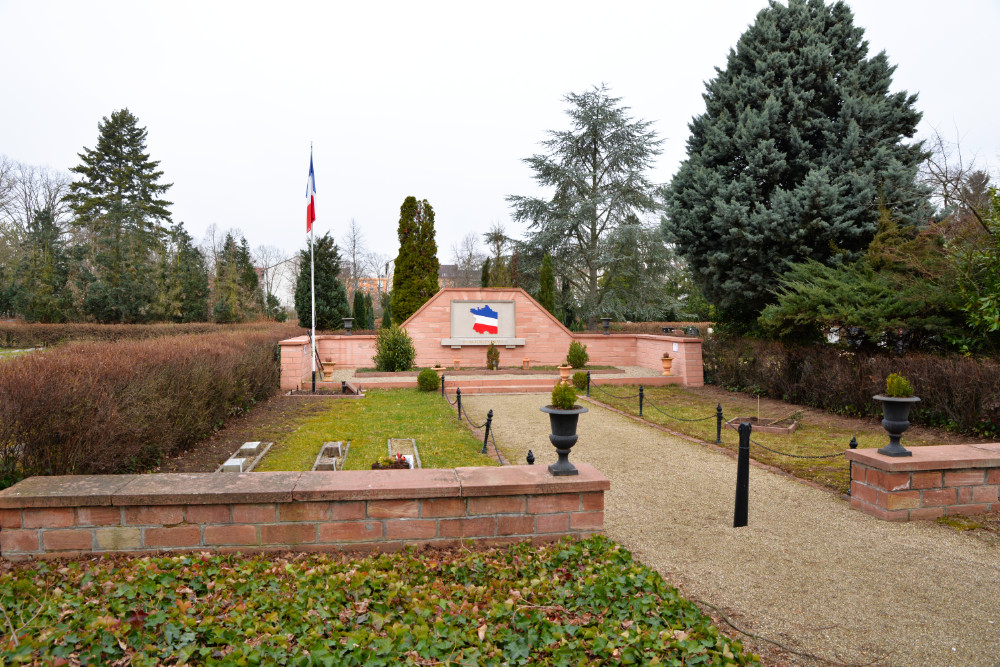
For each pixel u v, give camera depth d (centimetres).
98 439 636
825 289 1369
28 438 577
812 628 397
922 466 611
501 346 2189
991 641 381
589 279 3275
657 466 855
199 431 914
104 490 468
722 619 407
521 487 510
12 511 457
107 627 352
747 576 478
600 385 1791
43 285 3406
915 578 475
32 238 3919
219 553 474
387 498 493
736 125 1745
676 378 1839
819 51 1652
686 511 650
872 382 1164
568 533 526
